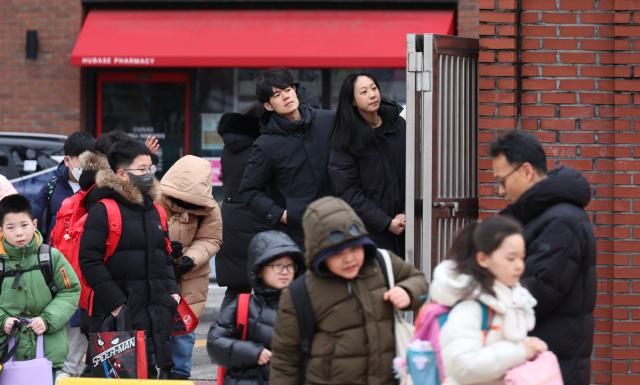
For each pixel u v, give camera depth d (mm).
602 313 24266
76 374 27031
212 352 18062
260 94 23812
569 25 24188
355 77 22578
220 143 49844
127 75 50250
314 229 15359
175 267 24922
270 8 48500
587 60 24219
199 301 25703
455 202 23625
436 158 23094
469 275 14422
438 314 14664
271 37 47562
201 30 48219
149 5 49219
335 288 15688
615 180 24062
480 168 24031
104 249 22547
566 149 24219
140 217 22891
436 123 23109
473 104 24312
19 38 50094
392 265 16219
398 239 23219
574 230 16141
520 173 16531
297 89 26062
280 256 17734
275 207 23844
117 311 22516
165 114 50156
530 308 14578
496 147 16656
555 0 24219
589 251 16406
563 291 16125
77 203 24312
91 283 22438
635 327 24078
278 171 23906
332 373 15648
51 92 50000
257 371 17969
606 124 24219
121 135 24297
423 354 14711
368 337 15641
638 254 24062
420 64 23047
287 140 23797
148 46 47906
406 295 15648
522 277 16141
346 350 15617
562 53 24203
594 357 24312
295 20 47938
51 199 27891
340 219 15312
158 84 50156
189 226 25547
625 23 24031
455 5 47531
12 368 20750
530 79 24219
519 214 16562
